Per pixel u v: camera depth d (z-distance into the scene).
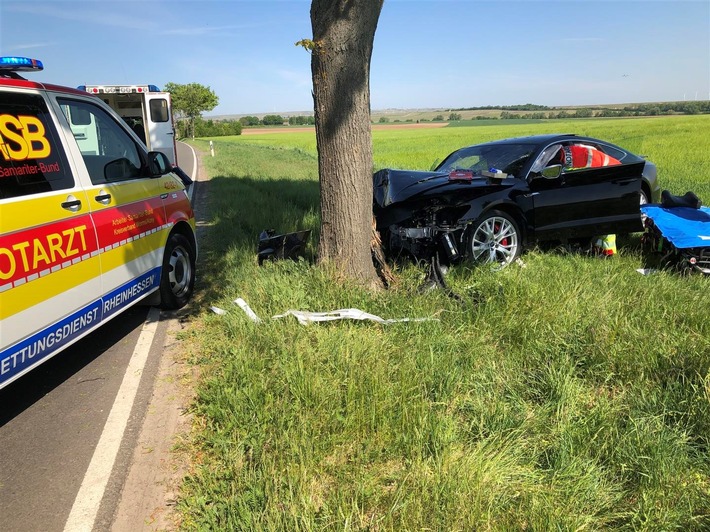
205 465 2.85
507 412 3.10
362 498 2.48
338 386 3.31
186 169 22.25
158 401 3.61
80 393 3.75
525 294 4.56
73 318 3.58
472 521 2.29
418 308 4.42
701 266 5.52
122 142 4.64
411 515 2.32
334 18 4.46
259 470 2.65
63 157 3.66
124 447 3.12
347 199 4.86
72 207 3.60
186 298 5.49
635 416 3.04
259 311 4.59
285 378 3.40
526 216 6.09
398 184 6.07
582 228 6.39
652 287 4.85
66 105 3.93
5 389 3.84
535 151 6.48
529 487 2.54
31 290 3.16
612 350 3.68
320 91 4.69
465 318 4.31
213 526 2.41
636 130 42.38
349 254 4.96
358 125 4.75
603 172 6.37
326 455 2.82
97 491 2.77
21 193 3.19
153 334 4.75
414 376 3.37
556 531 2.24
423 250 5.69
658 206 6.51
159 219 4.92
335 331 4.07
